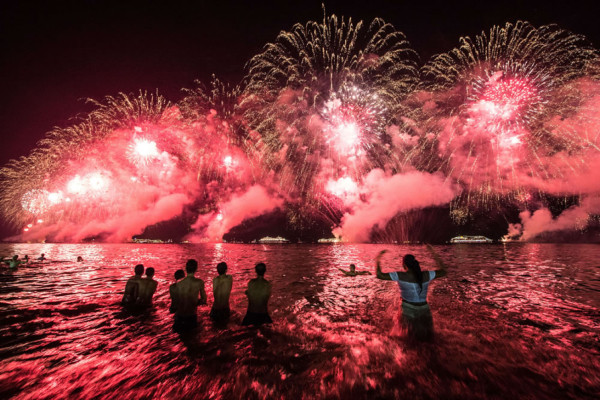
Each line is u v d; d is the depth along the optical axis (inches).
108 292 339.3
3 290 352.2
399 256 863.1
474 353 159.6
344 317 233.0
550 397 119.6
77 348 177.2
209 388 130.6
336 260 747.4
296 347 173.0
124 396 125.3
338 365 148.6
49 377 142.0
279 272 510.9
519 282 387.5
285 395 124.1
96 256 879.7
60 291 345.1
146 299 271.6
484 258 759.1
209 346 177.5
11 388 132.0
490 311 243.4
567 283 379.9
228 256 888.3
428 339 168.6
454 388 126.5
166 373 145.0
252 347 174.4
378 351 163.8
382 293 327.9
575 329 198.5
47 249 1248.2
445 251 1056.8
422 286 172.6
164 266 608.4
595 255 840.3
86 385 134.6
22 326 218.4
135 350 173.0
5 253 997.8
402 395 121.9
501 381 131.6
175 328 204.5
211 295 323.6
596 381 131.9
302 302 284.4
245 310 256.5
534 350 163.8
